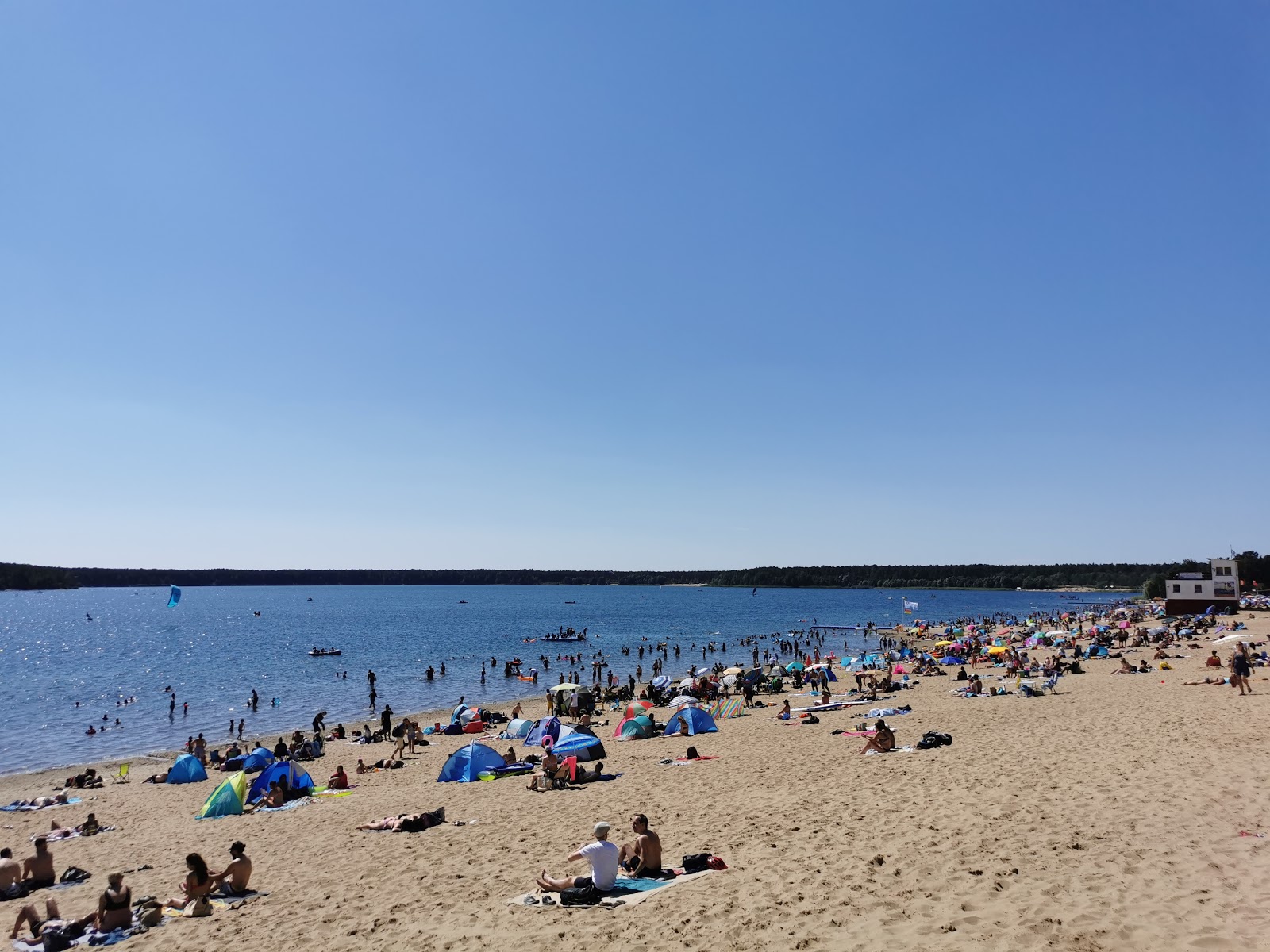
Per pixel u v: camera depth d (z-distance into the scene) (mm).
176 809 21125
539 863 11867
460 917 9477
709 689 40250
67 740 37094
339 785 22016
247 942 9625
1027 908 7406
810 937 7324
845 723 26516
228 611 178375
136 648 88750
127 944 10125
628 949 7594
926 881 8516
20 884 13570
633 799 16453
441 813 16031
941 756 17266
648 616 142000
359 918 10047
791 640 86562
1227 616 68250
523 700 47656
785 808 13461
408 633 106562
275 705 46219
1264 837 8984
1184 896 7395
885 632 93750
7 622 143375
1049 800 11633
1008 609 151750
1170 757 14305
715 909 8344
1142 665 36875
